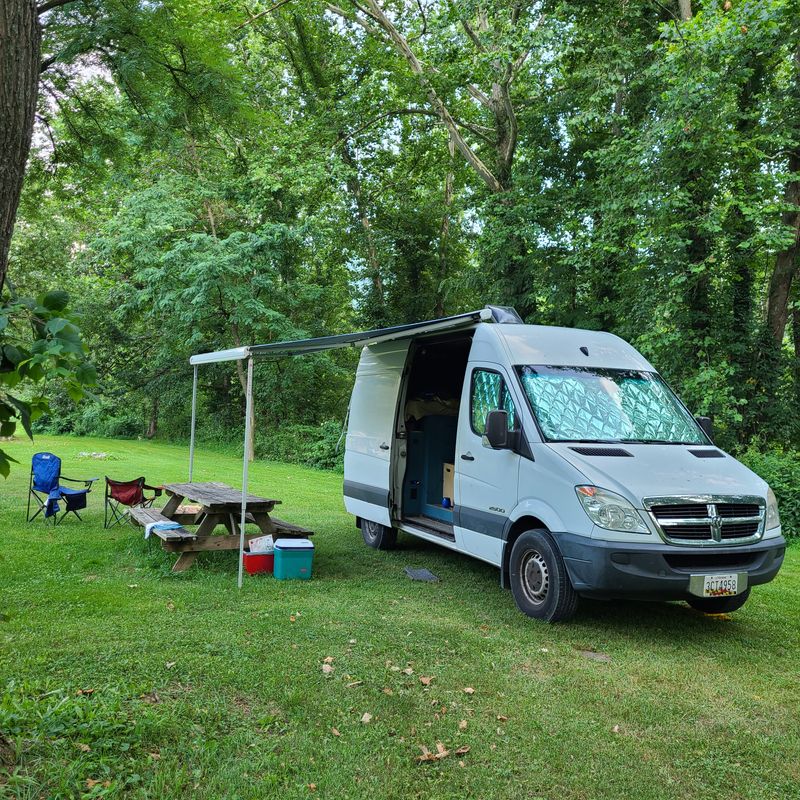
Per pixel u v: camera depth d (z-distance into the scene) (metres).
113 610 5.68
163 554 7.68
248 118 7.18
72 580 6.60
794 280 17.02
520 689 4.43
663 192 13.20
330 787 3.17
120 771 3.15
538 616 5.96
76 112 6.61
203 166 21.34
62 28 5.81
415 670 4.66
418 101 20.62
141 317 26.59
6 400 2.36
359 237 26.06
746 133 14.14
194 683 4.22
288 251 23.72
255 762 3.33
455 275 26.09
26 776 2.96
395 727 3.80
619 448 6.10
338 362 28.22
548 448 6.01
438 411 8.90
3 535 8.56
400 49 19.48
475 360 7.25
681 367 13.91
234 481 15.85
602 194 15.32
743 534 5.68
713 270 13.77
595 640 5.52
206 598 6.18
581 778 3.37
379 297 26.22
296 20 21.98
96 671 4.32
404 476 8.60
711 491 5.64
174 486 9.10
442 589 6.96
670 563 5.44
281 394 26.66
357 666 4.63
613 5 15.88
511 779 3.34
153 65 6.23
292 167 19.19
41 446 23.77
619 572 5.36
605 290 18.16
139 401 31.03
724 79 12.27
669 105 12.35
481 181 24.33
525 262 19.00
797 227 15.32
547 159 19.59
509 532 6.40
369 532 9.20
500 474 6.54
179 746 3.40
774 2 10.77
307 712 3.92
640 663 5.05
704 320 14.20
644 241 13.53
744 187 13.61
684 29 11.45
